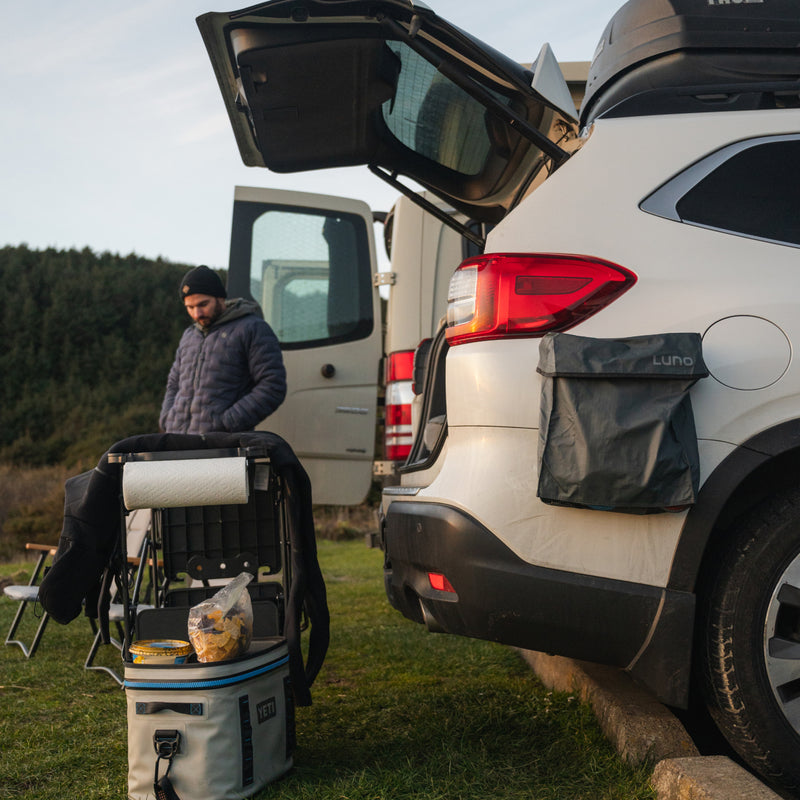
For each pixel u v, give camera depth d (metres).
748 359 2.17
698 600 2.24
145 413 46.41
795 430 2.13
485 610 2.20
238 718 2.25
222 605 2.36
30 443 42.69
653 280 2.25
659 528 2.14
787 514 2.18
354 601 5.77
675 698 2.13
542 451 2.14
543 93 2.46
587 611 2.15
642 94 2.47
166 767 2.21
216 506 3.10
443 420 2.87
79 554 2.65
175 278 57.00
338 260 5.32
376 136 3.13
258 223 5.27
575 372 2.12
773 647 2.16
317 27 2.48
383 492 3.24
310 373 5.17
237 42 2.56
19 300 51.44
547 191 2.38
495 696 3.09
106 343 51.38
